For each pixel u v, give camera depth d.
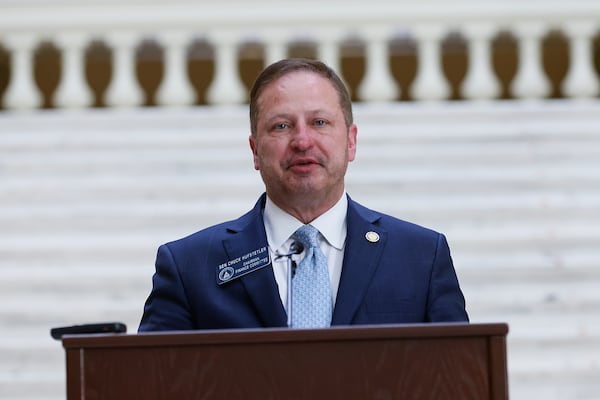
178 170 22.50
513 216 20.67
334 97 9.09
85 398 7.45
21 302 19.05
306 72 9.11
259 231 9.20
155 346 7.47
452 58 32.47
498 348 7.44
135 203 21.50
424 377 7.44
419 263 9.05
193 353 7.47
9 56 30.78
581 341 17.92
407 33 27.70
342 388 7.43
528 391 17.20
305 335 7.44
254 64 31.64
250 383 7.44
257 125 9.15
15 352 17.91
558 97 32.53
